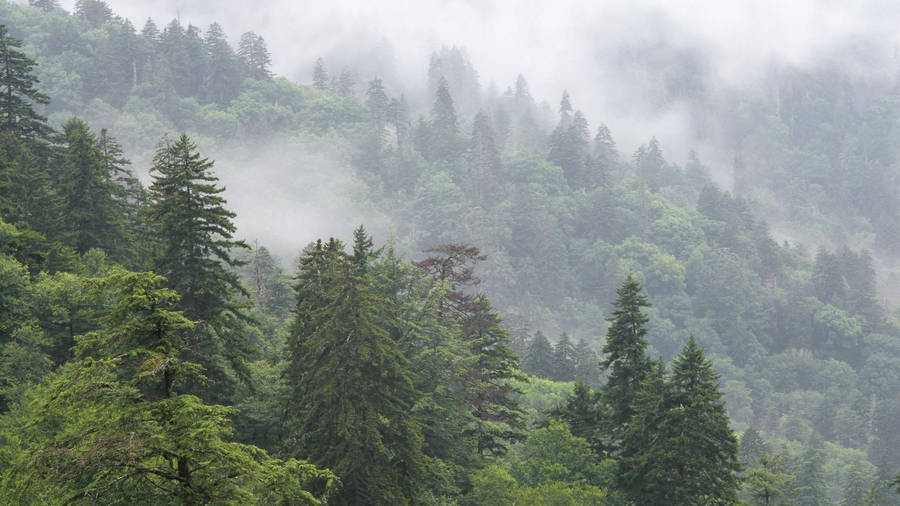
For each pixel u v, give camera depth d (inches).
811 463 3398.1
